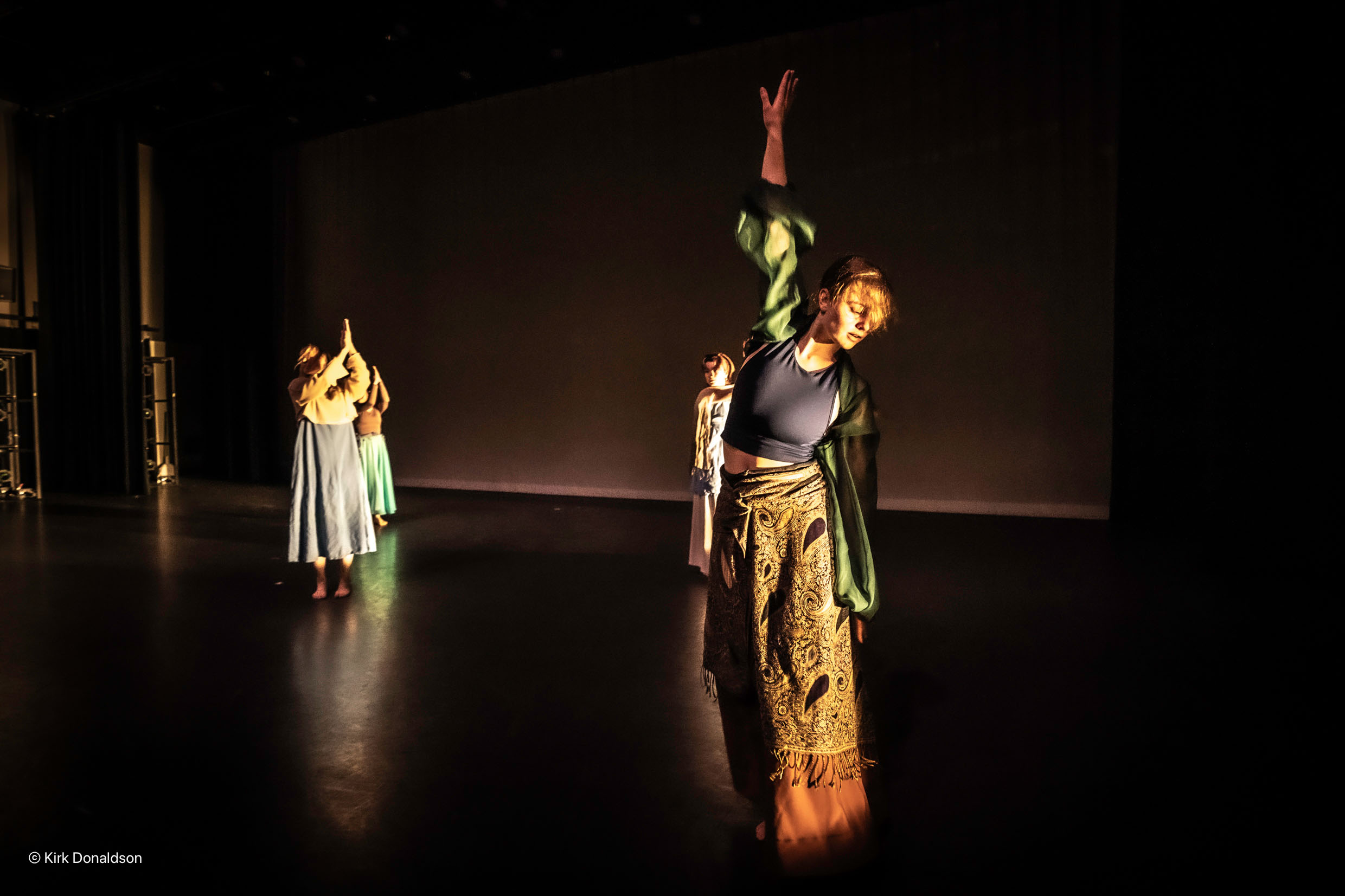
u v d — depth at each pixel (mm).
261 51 7926
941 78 7605
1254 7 5699
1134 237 6773
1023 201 7340
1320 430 5152
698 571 5199
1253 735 2545
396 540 6391
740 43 8367
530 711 2814
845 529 1821
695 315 8680
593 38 8156
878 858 1835
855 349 7938
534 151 9438
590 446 9258
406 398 10328
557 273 9367
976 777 2273
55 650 3486
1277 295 5527
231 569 5238
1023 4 7285
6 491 8945
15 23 7547
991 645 3523
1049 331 7285
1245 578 4812
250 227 10828
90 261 9203
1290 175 5402
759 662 1794
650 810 2119
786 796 1768
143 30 7691
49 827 2027
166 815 2096
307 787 2250
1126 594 4453
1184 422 6594
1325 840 1930
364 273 10508
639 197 8914
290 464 11062
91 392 9297
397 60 8430
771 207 1853
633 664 3332
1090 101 7090
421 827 2031
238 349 10938
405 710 2828
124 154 9242
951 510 7645
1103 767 2332
